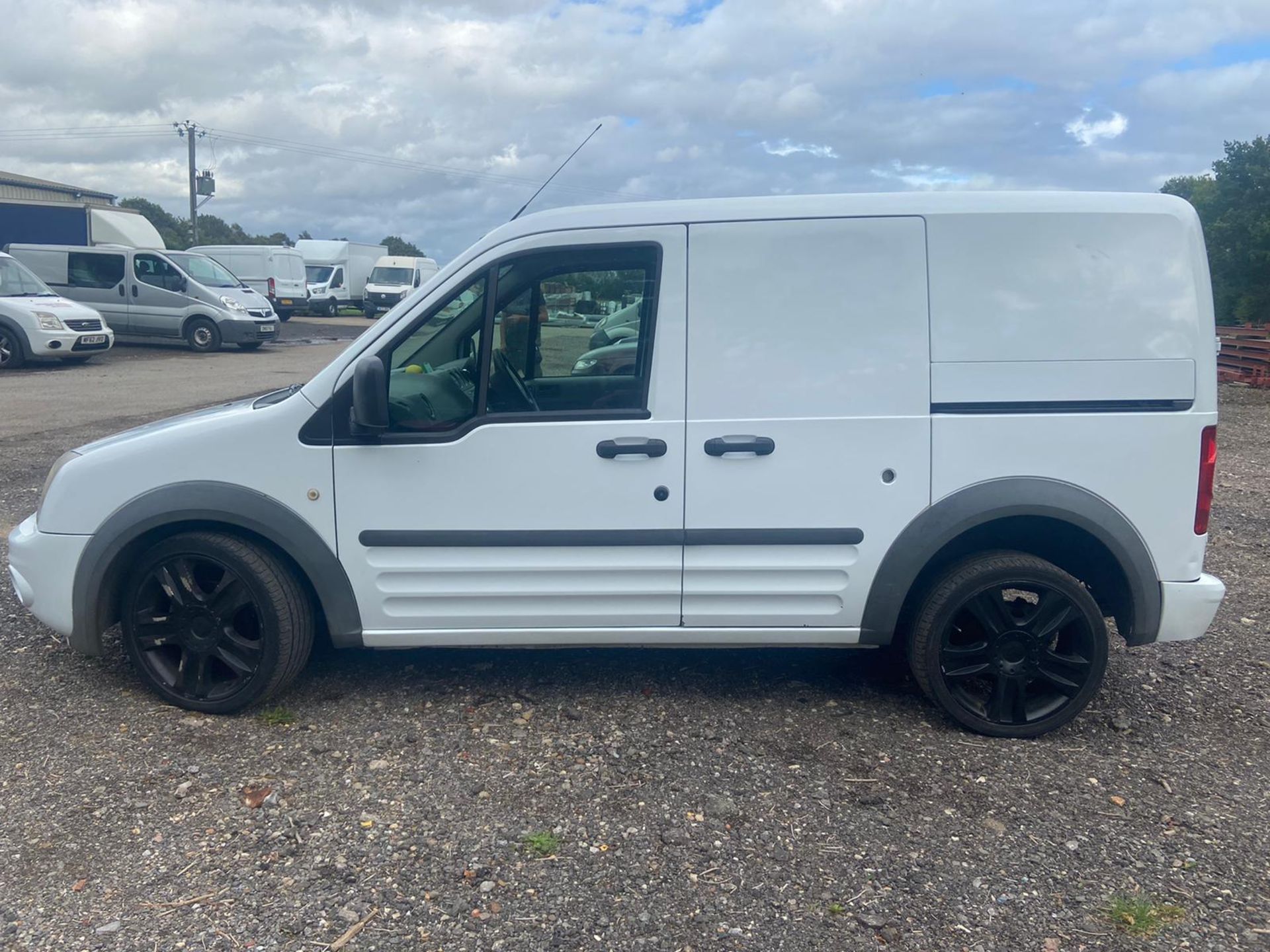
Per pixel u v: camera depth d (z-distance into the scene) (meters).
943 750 3.83
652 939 2.74
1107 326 3.71
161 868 3.01
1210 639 5.02
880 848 3.18
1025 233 3.69
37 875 2.96
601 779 3.56
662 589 3.89
